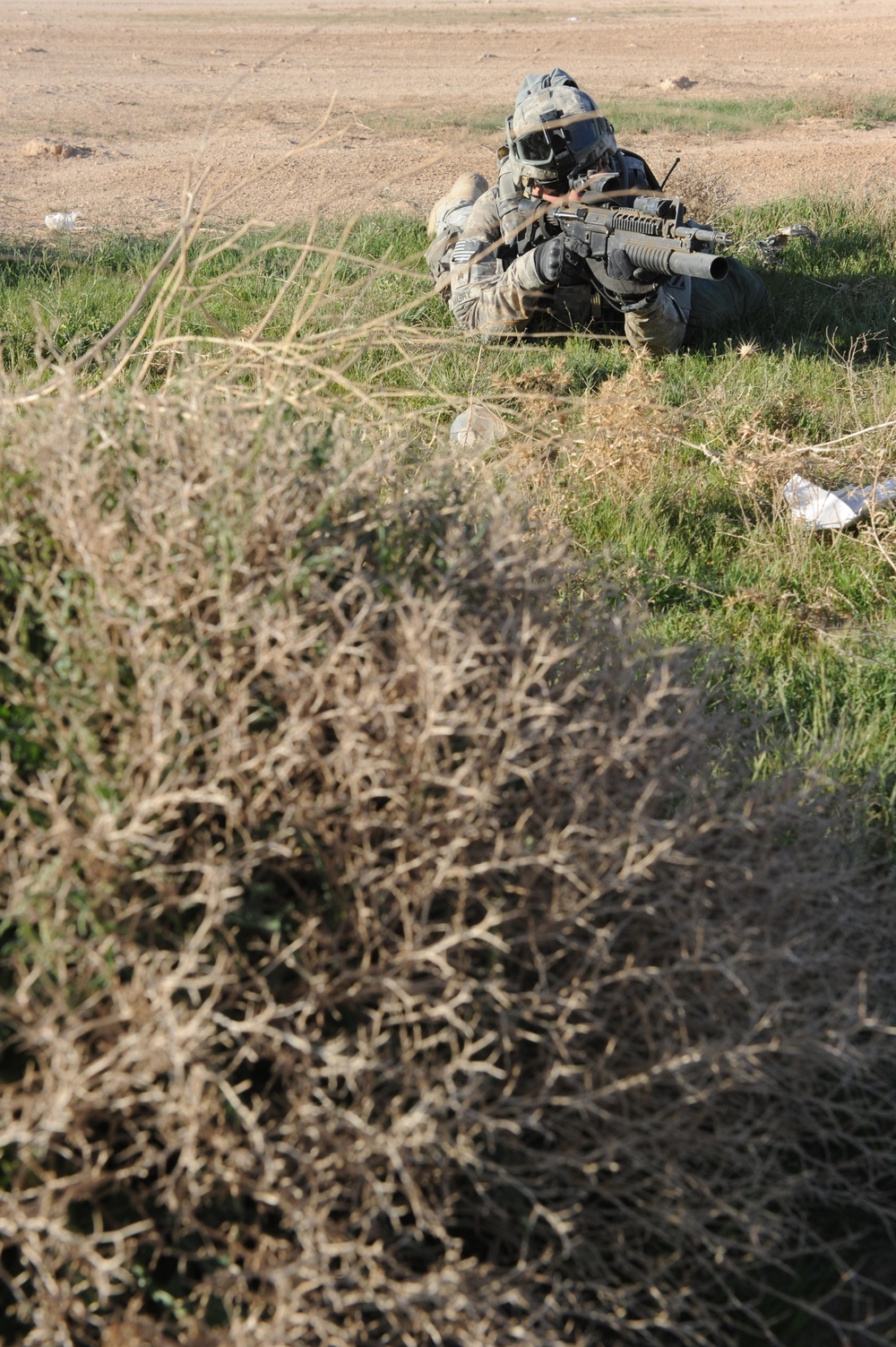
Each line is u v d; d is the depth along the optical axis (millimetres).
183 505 2188
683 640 3830
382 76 19344
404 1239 1864
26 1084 1793
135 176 11617
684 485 5020
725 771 2781
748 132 14438
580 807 2088
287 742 1950
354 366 5680
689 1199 2096
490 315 6602
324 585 2176
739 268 7215
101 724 2062
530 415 4844
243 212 9492
